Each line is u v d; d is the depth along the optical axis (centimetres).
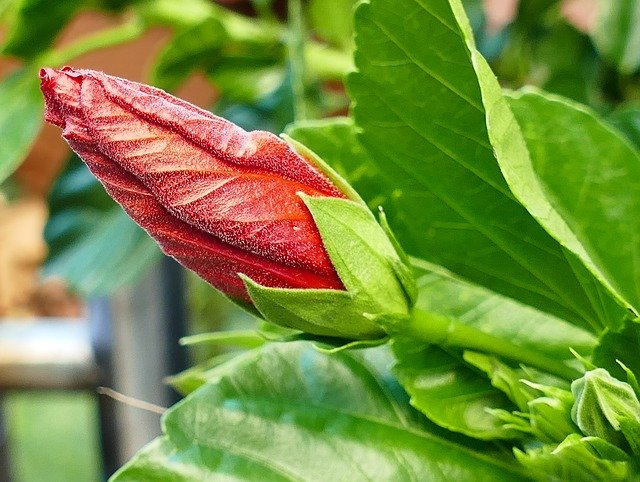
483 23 37
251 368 21
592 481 18
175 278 43
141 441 43
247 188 18
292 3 29
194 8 33
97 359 44
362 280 18
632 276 21
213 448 21
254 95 35
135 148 17
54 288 49
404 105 19
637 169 21
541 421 19
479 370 21
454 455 20
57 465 51
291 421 21
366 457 20
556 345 22
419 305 22
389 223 22
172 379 24
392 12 18
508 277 21
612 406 17
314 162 18
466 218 20
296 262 18
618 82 36
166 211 18
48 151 44
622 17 31
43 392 45
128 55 40
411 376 21
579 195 21
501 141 17
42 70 17
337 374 21
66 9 31
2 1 31
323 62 34
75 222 35
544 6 36
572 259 20
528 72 37
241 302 18
